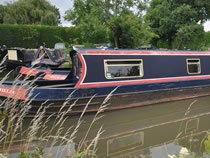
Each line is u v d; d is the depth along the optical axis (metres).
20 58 19.31
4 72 18.38
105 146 7.14
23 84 5.93
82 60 9.31
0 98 7.88
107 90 9.45
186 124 8.86
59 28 31.05
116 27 18.36
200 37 29.06
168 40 29.98
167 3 28.86
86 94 9.09
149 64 10.75
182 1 29.25
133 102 10.15
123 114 9.75
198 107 10.80
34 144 5.17
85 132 8.02
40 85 9.87
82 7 19.23
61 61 20.53
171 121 9.16
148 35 19.31
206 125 8.71
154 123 8.97
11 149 5.35
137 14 19.20
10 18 41.28
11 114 4.66
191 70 11.98
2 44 29.78
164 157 6.51
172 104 11.12
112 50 10.07
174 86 11.25
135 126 8.70
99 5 18.62
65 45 28.02
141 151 6.93
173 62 11.39
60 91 8.66
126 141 7.50
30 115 8.29
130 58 10.33
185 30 26.95
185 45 28.80
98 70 9.55
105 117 9.32
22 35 30.45
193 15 28.02
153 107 10.62
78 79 9.71
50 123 8.28
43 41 31.19
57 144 6.26
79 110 9.02
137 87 10.16
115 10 18.53
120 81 9.91
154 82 10.70
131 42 18.69
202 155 5.98
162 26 28.59
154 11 28.77
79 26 18.80
